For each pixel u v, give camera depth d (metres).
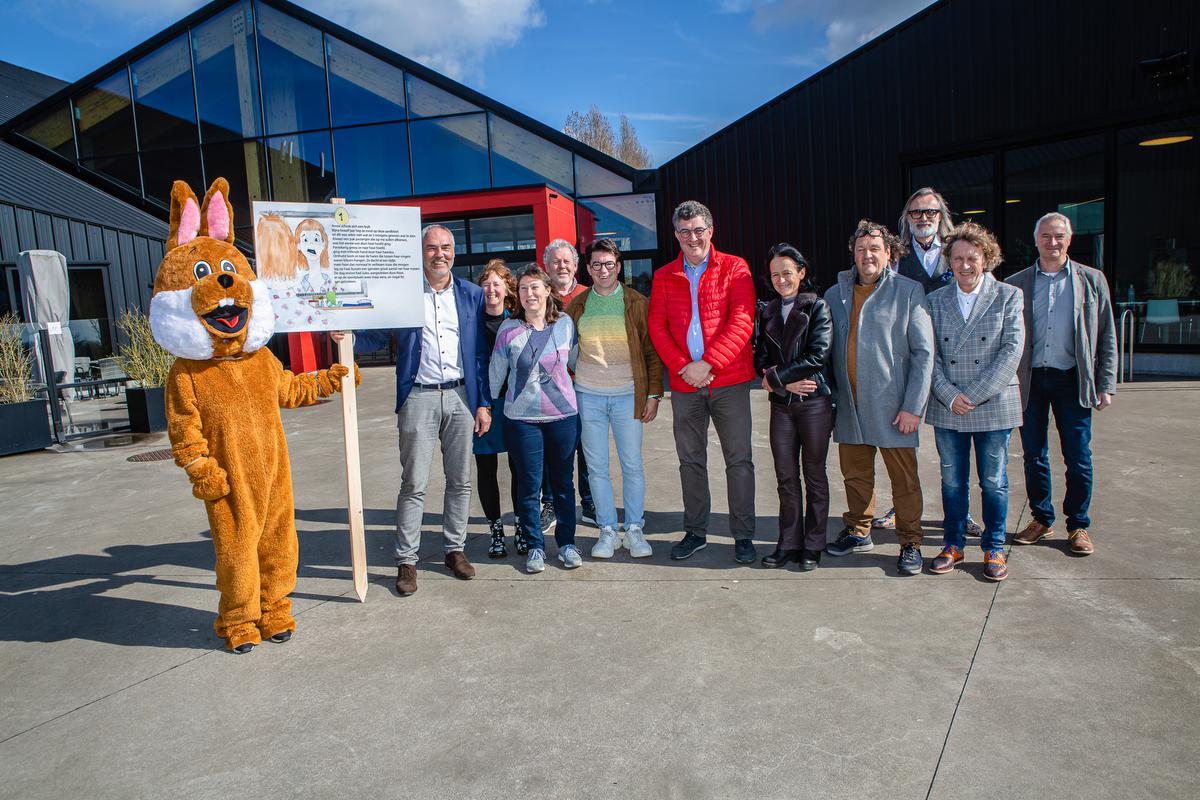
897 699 2.62
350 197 14.81
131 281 14.27
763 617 3.33
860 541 4.09
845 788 2.17
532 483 4.04
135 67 15.60
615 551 4.33
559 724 2.57
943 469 3.76
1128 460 5.49
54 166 16.08
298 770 2.38
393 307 3.70
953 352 3.65
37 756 2.52
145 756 2.49
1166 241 9.45
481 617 3.48
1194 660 2.76
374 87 14.51
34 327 8.59
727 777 2.25
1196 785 2.11
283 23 14.70
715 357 3.84
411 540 3.86
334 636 3.35
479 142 14.20
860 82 11.23
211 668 3.09
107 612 3.72
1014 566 3.75
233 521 3.18
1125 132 9.46
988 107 10.19
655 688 2.77
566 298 4.77
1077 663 2.78
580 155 13.81
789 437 3.85
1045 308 3.87
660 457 6.55
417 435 3.82
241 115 15.16
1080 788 2.12
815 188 11.80
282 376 3.52
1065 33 9.53
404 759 2.41
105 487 6.45
